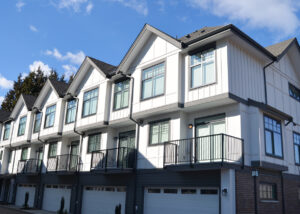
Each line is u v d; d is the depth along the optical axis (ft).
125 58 52.80
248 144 39.29
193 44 43.29
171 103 44.06
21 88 147.54
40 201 71.46
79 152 63.00
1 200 92.07
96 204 56.03
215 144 39.91
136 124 50.80
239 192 36.40
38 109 79.92
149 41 51.11
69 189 64.23
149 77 49.47
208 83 41.06
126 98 53.72
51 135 70.64
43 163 74.64
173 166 40.52
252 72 44.34
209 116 42.27
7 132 96.73
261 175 40.50
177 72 44.65
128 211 48.11
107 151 53.11
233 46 41.65
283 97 51.65
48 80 77.10
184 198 41.22
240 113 39.19
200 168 37.32
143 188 47.03
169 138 44.57
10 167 91.61
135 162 48.83
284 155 44.11
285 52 50.60
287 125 49.98
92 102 61.21
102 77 59.93
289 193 45.60
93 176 57.72
